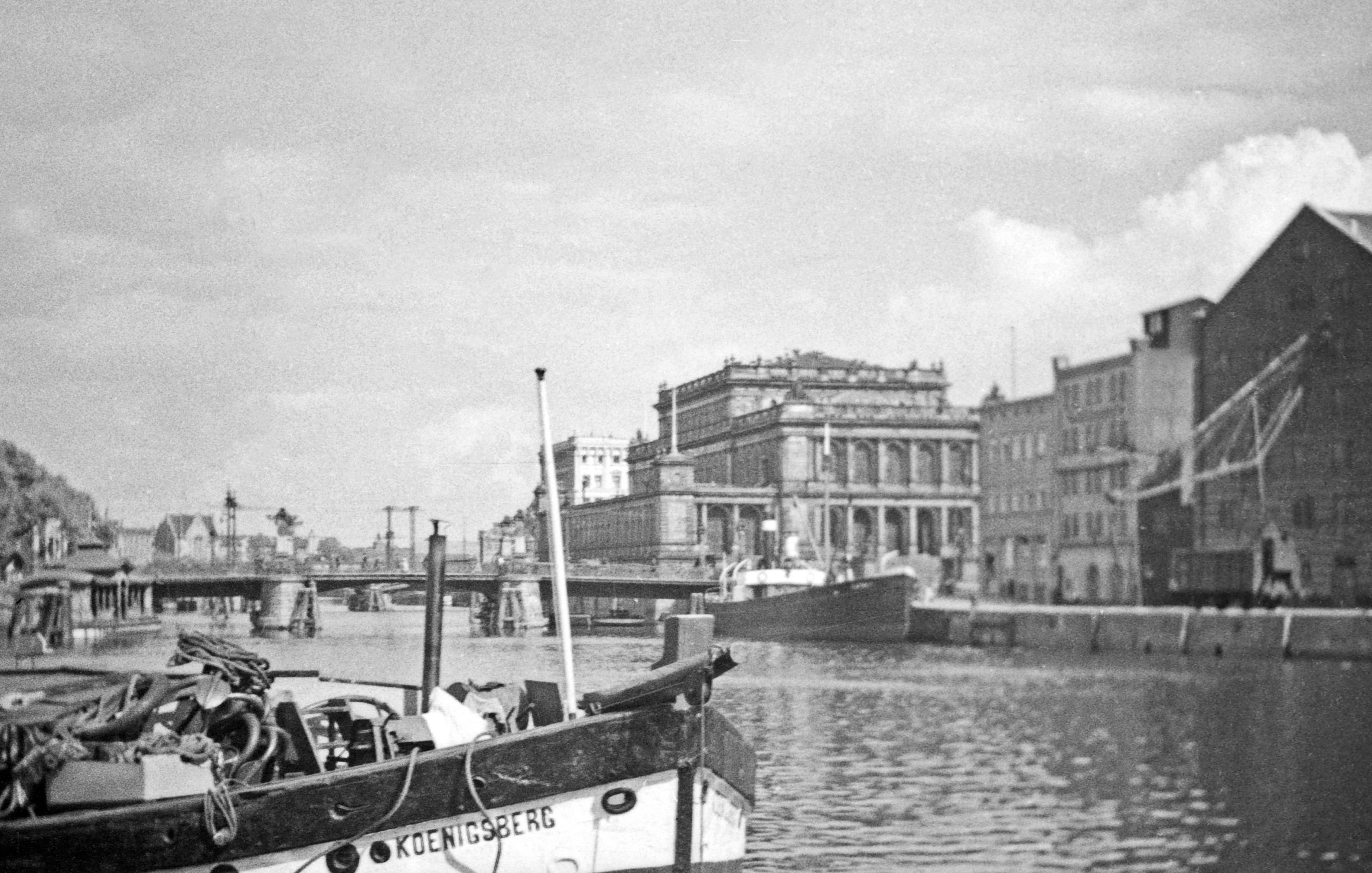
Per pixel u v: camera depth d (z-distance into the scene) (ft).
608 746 65.16
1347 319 331.98
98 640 268.62
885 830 121.60
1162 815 134.00
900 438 481.05
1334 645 287.69
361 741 68.54
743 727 191.62
